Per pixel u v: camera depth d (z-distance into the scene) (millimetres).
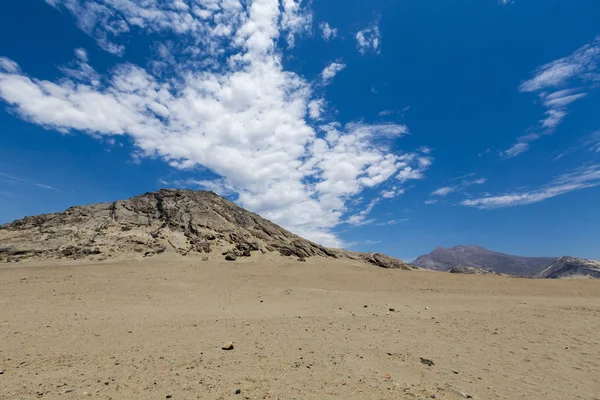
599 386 8906
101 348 10555
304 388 7711
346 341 12227
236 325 14695
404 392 7777
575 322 17562
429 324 16328
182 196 56031
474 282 34812
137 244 41281
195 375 8273
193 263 36750
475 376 9297
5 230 42344
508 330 15383
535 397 8062
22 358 9266
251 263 39875
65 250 37469
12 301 19094
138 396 7035
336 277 35562
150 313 17719
